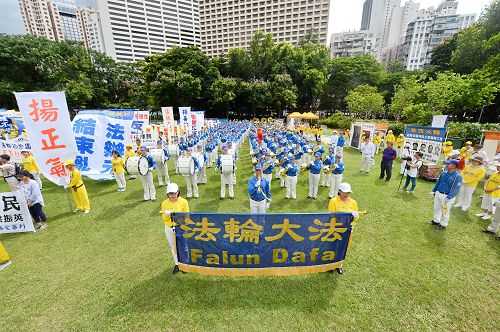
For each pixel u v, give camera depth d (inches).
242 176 511.2
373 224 294.7
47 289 193.8
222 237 192.1
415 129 525.3
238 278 204.4
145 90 1795.0
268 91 1673.2
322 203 370.0
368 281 200.8
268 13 3875.5
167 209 205.0
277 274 199.2
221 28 4244.6
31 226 271.0
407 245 250.5
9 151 566.3
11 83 1315.2
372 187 435.8
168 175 493.0
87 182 469.4
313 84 1827.0
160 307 175.8
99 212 333.1
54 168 327.6
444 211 276.8
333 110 2274.9
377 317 168.4
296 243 193.9
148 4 4207.7
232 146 587.5
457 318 167.6
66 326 162.7
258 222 187.5
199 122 1009.5
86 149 454.9
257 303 179.2
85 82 1534.2
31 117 311.6
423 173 481.4
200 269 201.0
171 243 202.8
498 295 185.8
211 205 357.4
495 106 1258.0
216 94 1601.9
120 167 417.4
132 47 4222.4
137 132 755.4
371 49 4315.9
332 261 202.5
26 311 174.2
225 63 1979.6
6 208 259.3
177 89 1518.2
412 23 3969.0
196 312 171.6
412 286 195.3
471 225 289.6
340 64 2079.2
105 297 185.3
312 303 179.3
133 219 312.0
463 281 200.2
